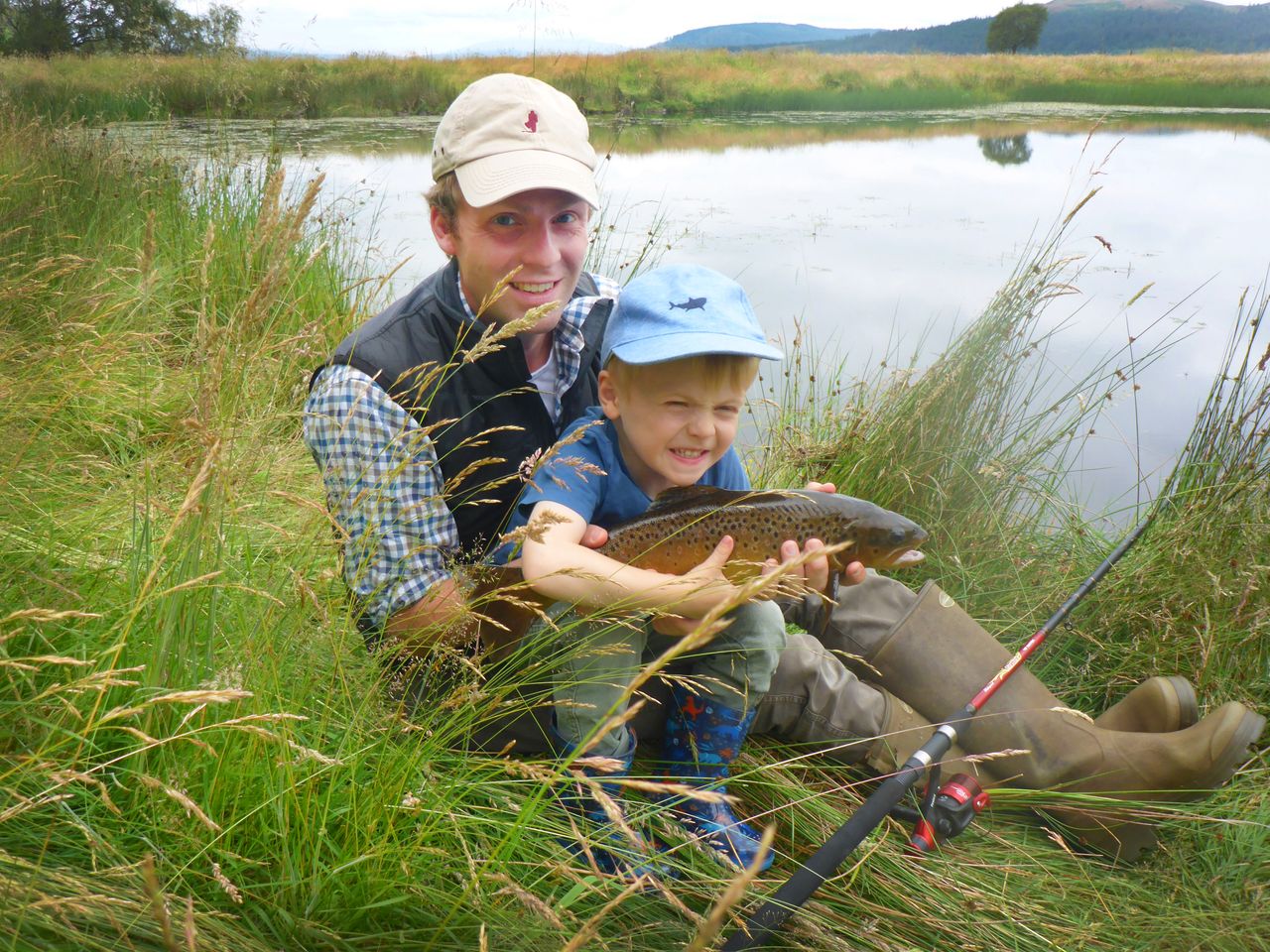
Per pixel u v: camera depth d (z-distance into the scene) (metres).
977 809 2.46
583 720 2.16
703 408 2.24
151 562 2.07
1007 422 4.03
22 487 2.61
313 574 2.30
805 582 2.22
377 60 22.33
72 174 6.76
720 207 11.58
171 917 1.57
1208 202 12.63
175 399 3.50
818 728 2.67
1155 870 2.54
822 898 2.26
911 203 12.26
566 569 1.86
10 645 2.05
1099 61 39.16
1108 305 7.77
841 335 6.61
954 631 2.70
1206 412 3.74
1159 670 3.18
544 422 2.49
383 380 2.25
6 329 3.40
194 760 1.79
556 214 2.36
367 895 1.78
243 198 6.73
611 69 27.53
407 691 2.06
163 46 15.05
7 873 1.56
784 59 31.39
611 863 2.11
